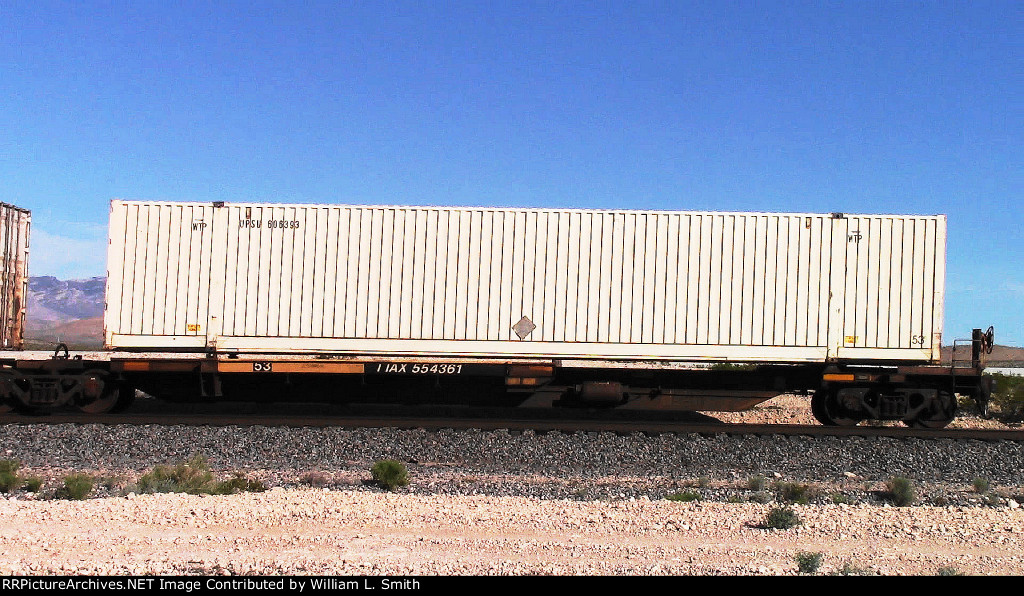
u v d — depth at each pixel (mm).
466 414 17141
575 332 15375
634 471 11539
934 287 15328
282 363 15414
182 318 15289
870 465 12023
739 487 10539
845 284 15367
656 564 6098
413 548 6488
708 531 7328
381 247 15406
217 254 15375
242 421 14117
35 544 6391
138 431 13109
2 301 16250
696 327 15336
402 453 12336
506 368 15438
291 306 15352
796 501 9516
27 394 15453
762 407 19891
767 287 15383
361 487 10086
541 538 6957
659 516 7973
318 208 15422
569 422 14656
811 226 15398
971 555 6613
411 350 15359
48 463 11336
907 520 7918
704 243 15406
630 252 15406
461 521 7547
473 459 12094
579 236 15406
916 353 15289
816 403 16219
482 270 15391
